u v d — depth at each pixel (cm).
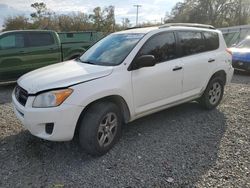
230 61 629
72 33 1127
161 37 488
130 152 416
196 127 513
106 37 542
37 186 336
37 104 370
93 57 485
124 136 472
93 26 4741
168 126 516
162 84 477
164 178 350
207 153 413
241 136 474
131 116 443
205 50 576
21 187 334
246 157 402
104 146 406
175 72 496
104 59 460
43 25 4334
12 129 502
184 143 446
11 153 413
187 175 357
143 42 458
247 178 350
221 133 487
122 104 433
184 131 494
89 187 334
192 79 536
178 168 372
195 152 416
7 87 923
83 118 387
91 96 380
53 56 973
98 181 345
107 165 381
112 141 420
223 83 621
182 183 340
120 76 418
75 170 370
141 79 442
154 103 475
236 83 936
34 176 356
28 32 923
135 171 366
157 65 471
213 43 597
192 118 559
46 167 377
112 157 402
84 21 4569
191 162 388
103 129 403
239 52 1123
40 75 416
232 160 394
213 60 579
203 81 564
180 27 533
